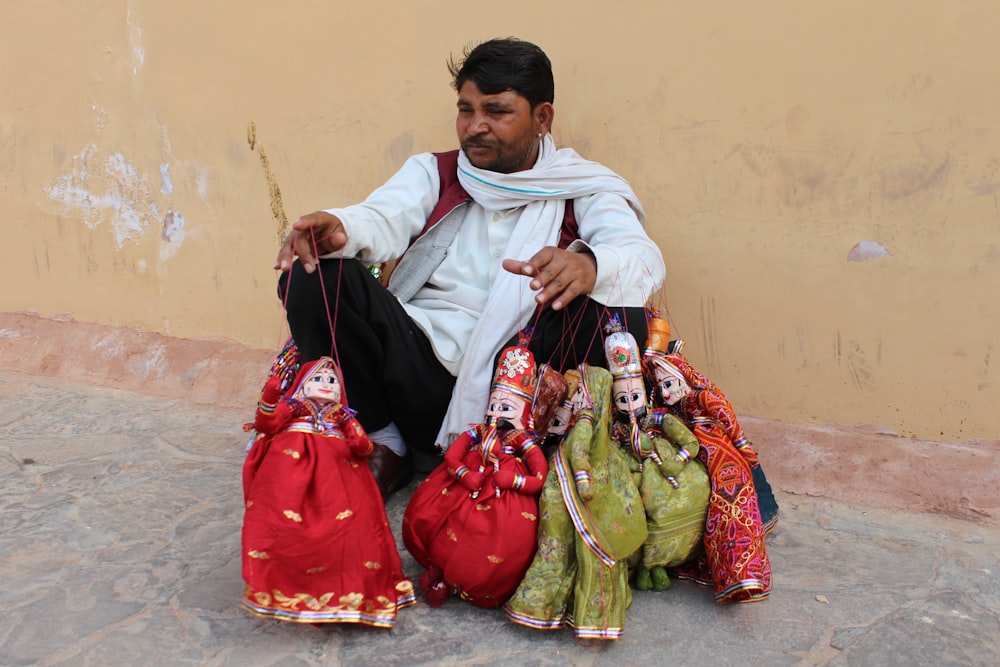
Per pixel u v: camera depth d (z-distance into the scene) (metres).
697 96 3.83
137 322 5.08
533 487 2.73
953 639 2.64
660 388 3.10
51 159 5.11
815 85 3.65
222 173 4.73
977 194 3.50
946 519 3.47
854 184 3.65
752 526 2.80
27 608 2.63
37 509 3.32
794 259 3.78
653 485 2.85
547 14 4.03
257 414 2.67
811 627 2.70
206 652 2.46
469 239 3.63
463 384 3.31
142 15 4.75
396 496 3.55
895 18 3.51
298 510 2.50
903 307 3.65
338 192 4.52
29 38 5.02
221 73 4.64
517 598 2.64
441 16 4.20
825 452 3.74
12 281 5.34
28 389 4.78
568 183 3.57
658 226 3.97
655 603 2.86
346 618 2.51
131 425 4.30
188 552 3.03
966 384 3.61
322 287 3.12
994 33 3.40
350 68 4.40
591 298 3.15
